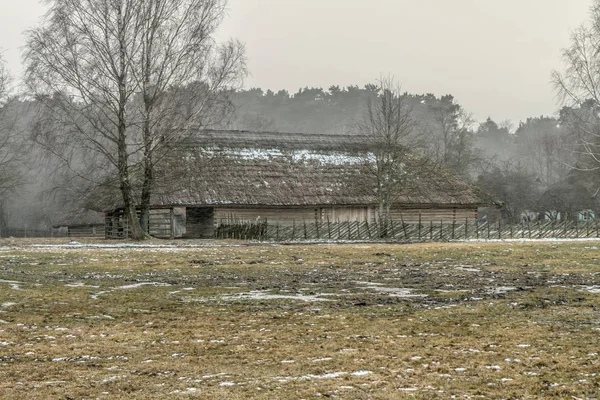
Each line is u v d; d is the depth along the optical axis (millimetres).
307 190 55312
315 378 9273
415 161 59094
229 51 45375
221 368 9961
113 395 8531
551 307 15141
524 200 80125
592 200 75000
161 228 51531
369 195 55875
